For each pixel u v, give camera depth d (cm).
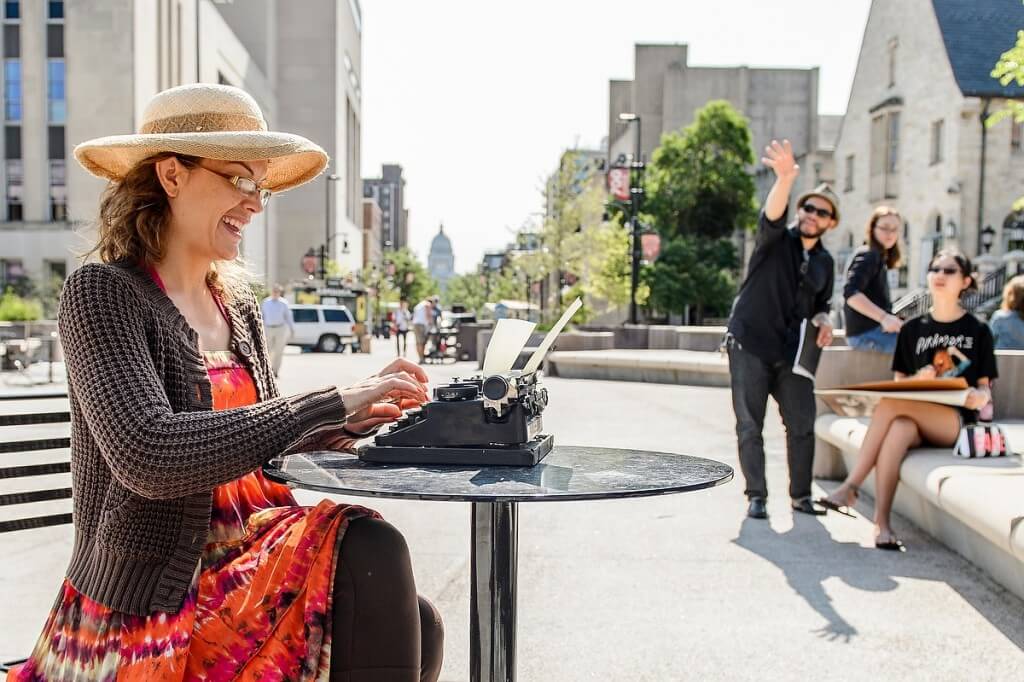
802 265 534
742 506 576
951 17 3572
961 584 406
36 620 335
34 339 1602
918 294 3316
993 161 3397
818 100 6762
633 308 3139
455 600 384
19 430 521
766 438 899
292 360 2659
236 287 202
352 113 8700
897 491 554
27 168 3653
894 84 3866
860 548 470
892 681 298
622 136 7044
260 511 176
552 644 332
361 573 152
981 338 500
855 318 638
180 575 154
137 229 175
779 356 537
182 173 175
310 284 4600
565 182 3088
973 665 312
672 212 4972
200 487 148
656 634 343
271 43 6406
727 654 322
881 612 367
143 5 3550
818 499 508
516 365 225
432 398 193
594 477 166
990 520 364
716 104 4953
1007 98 3353
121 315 158
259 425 152
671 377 1619
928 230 3622
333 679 152
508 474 168
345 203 7681
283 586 154
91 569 156
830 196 524
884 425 488
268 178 213
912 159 3738
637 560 447
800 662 315
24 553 440
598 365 1747
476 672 187
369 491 148
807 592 395
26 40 3616
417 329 2503
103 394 149
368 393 170
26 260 3628
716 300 4628
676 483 160
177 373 165
